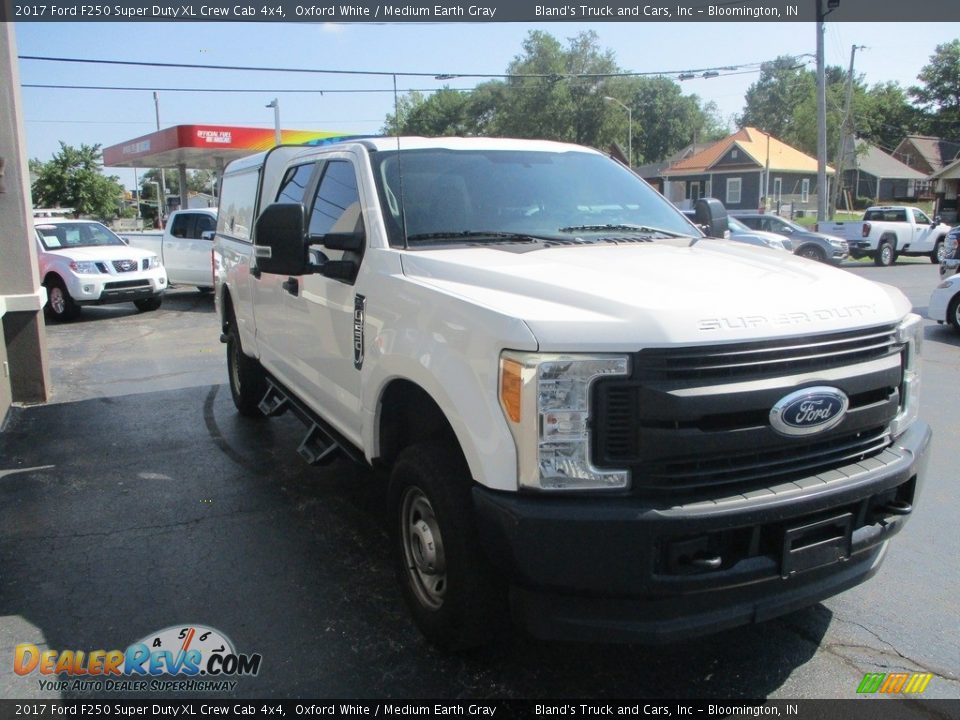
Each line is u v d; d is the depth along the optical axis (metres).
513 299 2.90
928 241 25.91
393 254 3.61
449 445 3.22
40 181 46.09
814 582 2.90
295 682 3.16
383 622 3.61
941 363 9.17
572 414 2.59
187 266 16.62
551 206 4.16
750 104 84.94
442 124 64.38
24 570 4.15
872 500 2.97
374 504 5.06
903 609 3.70
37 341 7.78
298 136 25.48
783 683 3.14
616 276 3.05
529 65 62.03
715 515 2.57
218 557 4.30
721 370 2.61
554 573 2.62
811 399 2.71
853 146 56.25
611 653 3.35
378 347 3.50
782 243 21.14
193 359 10.23
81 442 6.48
